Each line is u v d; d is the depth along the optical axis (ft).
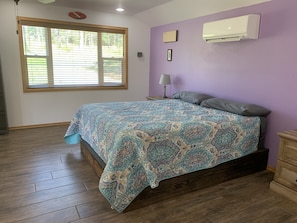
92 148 9.40
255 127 8.89
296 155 7.18
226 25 10.00
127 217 6.41
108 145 7.34
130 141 6.48
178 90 15.01
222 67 11.51
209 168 7.97
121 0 12.50
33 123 14.84
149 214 6.56
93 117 9.08
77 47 15.34
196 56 13.16
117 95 17.29
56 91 15.15
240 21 9.36
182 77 14.48
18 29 13.35
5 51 13.30
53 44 14.60
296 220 6.43
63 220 6.22
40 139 12.65
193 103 11.75
